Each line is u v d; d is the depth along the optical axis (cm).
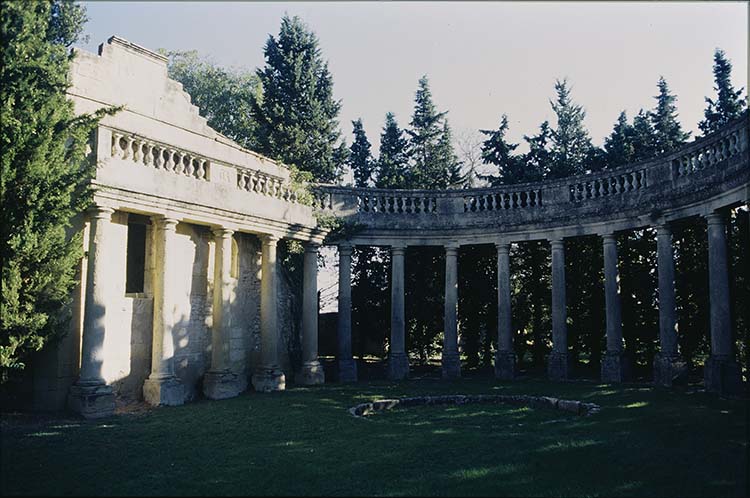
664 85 2858
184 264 1627
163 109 1703
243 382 1784
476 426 1129
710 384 1533
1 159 1052
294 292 2166
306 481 739
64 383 1286
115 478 746
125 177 1343
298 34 2952
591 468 792
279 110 2825
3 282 1063
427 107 3266
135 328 1478
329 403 1442
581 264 2497
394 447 928
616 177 1958
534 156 2814
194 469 794
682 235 2239
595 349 2448
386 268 2761
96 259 1281
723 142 1553
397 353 2195
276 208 1827
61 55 1207
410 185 2975
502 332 2145
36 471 774
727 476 751
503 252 2181
